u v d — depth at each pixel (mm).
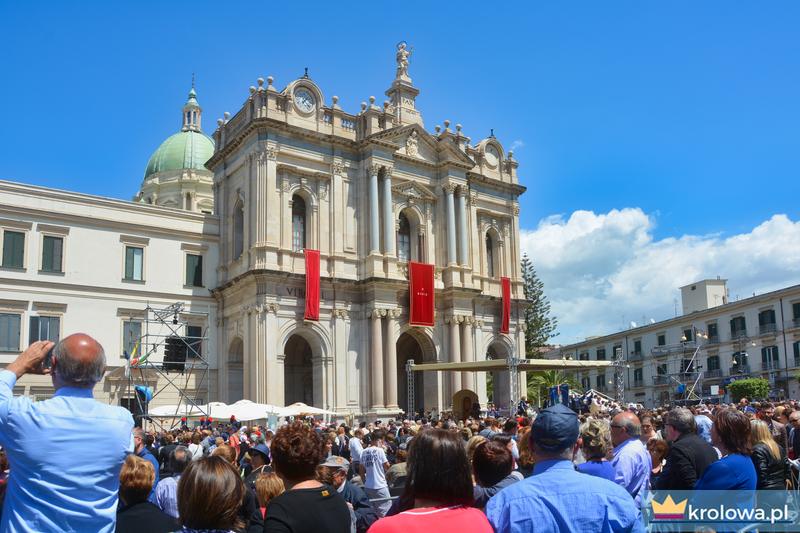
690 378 90688
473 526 5980
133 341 52656
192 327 55656
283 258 52469
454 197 62281
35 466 6586
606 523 6355
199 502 6805
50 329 50094
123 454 7055
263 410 41938
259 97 54250
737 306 86500
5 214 49344
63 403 6918
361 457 18891
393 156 58562
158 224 55312
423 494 6172
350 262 56125
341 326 54344
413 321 56094
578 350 118312
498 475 10031
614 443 11727
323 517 7637
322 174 55750
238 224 57125
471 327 60594
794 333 78875
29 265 49844
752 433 11859
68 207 51719
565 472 6742
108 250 52969
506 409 62031
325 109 57156
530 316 94188
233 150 57562
